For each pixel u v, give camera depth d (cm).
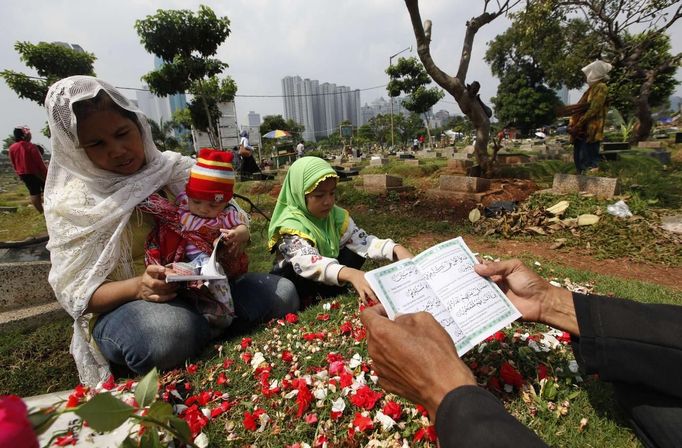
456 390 99
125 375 233
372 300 224
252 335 249
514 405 169
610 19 1216
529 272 170
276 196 954
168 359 209
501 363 194
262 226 627
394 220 652
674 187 725
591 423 160
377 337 121
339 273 247
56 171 217
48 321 346
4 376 273
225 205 232
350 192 898
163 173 234
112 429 88
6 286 354
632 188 689
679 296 315
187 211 229
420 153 2450
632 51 1307
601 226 546
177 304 220
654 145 1521
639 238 504
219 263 232
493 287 170
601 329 135
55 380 269
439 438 96
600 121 759
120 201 212
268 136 2677
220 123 1972
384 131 5656
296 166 285
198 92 1738
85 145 202
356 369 194
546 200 668
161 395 180
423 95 2633
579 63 1477
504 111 3931
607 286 332
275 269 316
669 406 129
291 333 242
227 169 221
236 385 196
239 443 160
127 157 215
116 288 207
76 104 192
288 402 176
